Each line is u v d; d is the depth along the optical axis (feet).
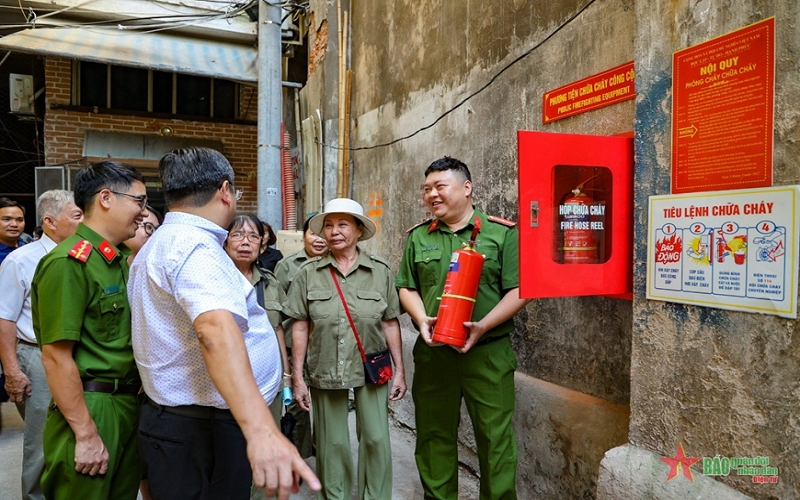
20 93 30.04
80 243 6.40
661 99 6.31
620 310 8.54
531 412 9.95
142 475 7.04
